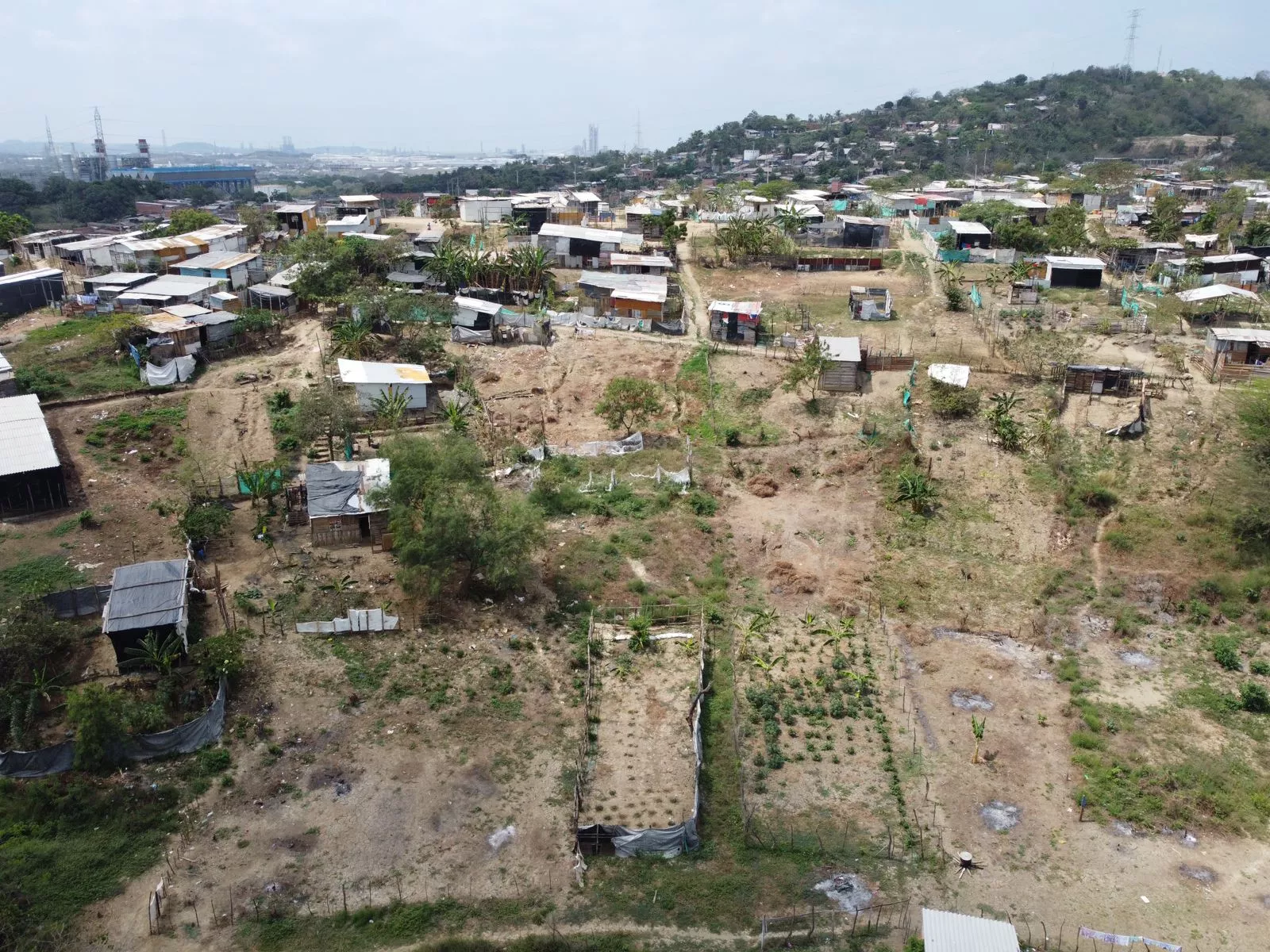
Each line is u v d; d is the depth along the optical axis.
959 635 48.75
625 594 51.38
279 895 32.22
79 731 36.31
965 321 88.69
